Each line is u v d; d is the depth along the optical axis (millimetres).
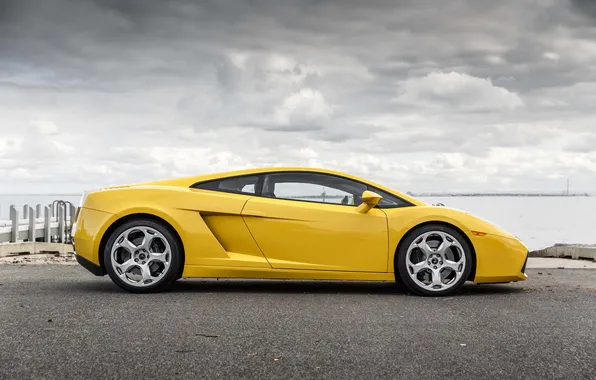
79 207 6266
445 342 3920
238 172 6332
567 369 3322
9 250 12766
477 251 6094
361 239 6043
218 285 6695
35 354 3553
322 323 4512
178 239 6055
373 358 3523
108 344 3803
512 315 4895
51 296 5707
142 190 6137
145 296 5785
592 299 5770
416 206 6211
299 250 6059
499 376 3191
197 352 3627
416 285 5992
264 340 3947
